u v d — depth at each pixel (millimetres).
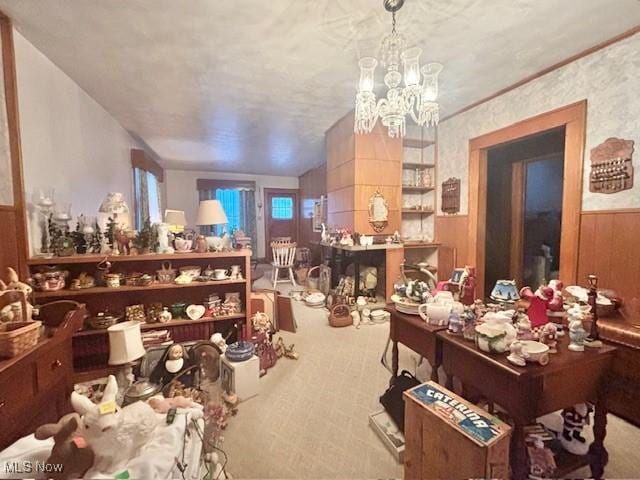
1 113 1859
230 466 1433
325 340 2963
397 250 3703
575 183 2436
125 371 1921
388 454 1506
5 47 1853
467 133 3502
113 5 1739
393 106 2137
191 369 2086
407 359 2539
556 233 3633
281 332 3180
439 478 1169
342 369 2379
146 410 1001
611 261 2229
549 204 3691
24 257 1968
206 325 2600
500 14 1850
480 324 1438
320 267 4805
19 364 1175
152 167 5258
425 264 4062
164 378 2020
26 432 1229
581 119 2377
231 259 2758
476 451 1020
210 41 2117
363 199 3660
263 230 8133
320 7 1771
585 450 1376
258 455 1502
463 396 1582
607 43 2174
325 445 1569
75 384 1990
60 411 1507
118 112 3516
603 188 2266
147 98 3111
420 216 4242
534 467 1258
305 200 7812
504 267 3811
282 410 1866
